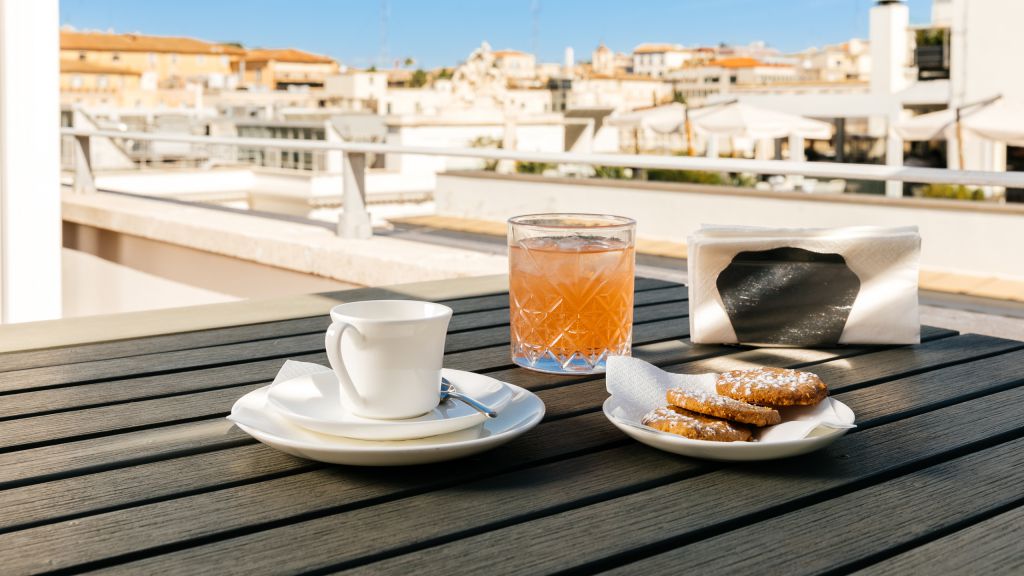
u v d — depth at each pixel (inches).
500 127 858.1
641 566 21.3
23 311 115.3
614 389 31.3
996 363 40.0
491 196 362.0
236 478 26.3
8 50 111.3
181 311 50.1
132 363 38.9
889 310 42.3
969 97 503.2
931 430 31.0
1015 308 86.8
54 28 114.0
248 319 48.0
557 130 914.7
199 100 1784.0
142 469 26.9
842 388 36.0
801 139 606.9
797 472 27.1
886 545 22.3
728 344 43.4
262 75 3137.3
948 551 22.2
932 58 581.3
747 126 491.2
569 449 29.0
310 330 45.6
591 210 333.7
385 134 804.6
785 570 21.1
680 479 26.7
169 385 35.7
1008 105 425.4
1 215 113.7
